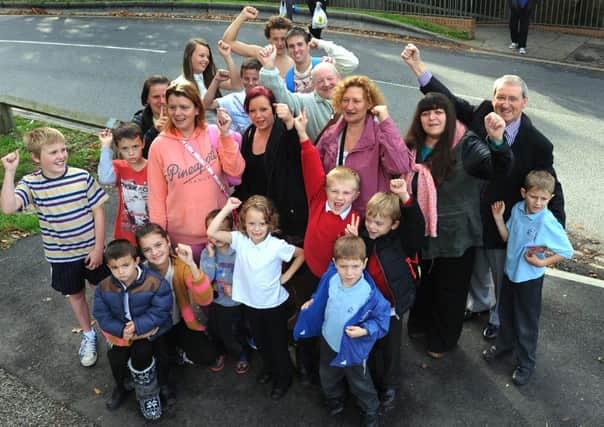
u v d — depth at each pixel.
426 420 3.77
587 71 11.50
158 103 4.75
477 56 12.66
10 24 17.48
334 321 3.52
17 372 4.30
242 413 3.89
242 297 3.88
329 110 4.34
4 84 11.55
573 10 14.55
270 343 3.92
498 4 15.27
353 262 3.37
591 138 8.23
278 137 3.94
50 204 4.00
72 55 13.47
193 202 4.02
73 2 18.73
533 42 13.80
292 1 14.95
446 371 4.17
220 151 4.00
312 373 4.11
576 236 5.92
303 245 4.11
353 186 3.59
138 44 14.09
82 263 4.23
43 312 4.96
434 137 3.79
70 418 3.88
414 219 3.50
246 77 4.94
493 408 3.84
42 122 9.30
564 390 3.96
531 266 3.85
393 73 11.12
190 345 4.09
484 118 3.78
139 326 3.65
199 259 4.17
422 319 4.41
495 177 3.59
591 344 4.37
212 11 16.97
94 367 4.34
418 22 14.65
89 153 8.10
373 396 3.64
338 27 15.21
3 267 5.61
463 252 3.87
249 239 3.85
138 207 4.36
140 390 3.72
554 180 3.92
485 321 4.66
